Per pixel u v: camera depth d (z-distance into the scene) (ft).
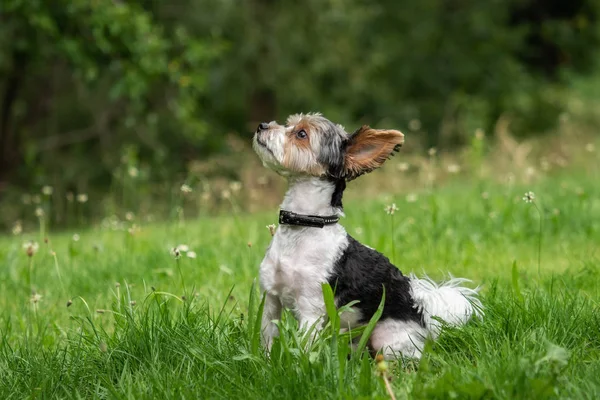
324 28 75.66
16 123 72.33
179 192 48.93
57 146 73.61
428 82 95.20
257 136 16.37
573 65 105.40
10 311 21.61
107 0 55.06
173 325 16.39
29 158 59.82
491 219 30.63
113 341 15.75
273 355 13.71
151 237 33.78
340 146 16.39
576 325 15.85
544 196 35.70
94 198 63.77
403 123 88.74
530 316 16.12
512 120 93.35
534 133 93.40
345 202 43.68
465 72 94.73
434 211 29.84
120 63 56.44
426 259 25.75
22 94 72.95
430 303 16.80
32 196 60.70
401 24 94.48
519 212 31.76
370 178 48.55
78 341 16.35
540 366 12.76
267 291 15.92
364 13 81.46
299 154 15.92
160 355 14.85
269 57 73.67
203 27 71.00
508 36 97.96
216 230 33.99
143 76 56.59
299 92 77.87
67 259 29.04
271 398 12.54
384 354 16.20
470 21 95.71
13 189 63.16
